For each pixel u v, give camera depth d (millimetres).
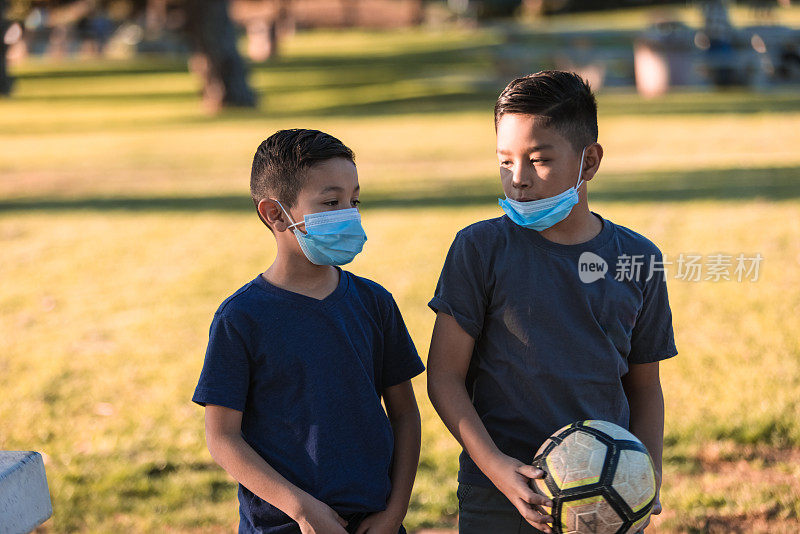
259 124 22297
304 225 2553
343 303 2633
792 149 14094
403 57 41281
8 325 7801
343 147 2607
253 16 63938
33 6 38250
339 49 48906
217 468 5039
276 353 2537
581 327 2643
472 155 15977
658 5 58438
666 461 4781
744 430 4996
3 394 6180
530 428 2648
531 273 2646
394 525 2605
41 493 2588
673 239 8938
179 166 16484
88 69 43000
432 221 10688
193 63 27266
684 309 7016
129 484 4852
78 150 19094
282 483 2449
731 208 10141
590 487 2393
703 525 4172
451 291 2699
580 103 2564
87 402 5988
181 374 6410
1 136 21750
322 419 2537
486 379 2723
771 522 4172
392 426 2793
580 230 2691
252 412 2586
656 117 18906
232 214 11875
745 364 5867
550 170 2555
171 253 9992
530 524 2672
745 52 24234
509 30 39250
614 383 2670
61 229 11414
